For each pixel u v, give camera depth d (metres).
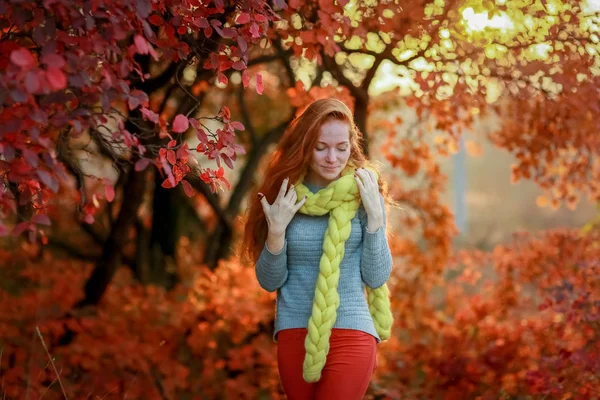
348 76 6.58
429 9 4.95
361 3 4.92
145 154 5.86
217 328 6.48
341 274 3.93
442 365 6.24
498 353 6.14
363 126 6.18
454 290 8.40
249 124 8.79
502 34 5.17
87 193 7.97
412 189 8.07
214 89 8.88
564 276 6.47
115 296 7.19
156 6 3.52
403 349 6.96
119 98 3.21
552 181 6.45
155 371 6.29
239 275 6.95
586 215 18.70
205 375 6.36
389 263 3.99
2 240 9.19
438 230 8.06
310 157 4.00
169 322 6.45
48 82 2.59
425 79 4.84
